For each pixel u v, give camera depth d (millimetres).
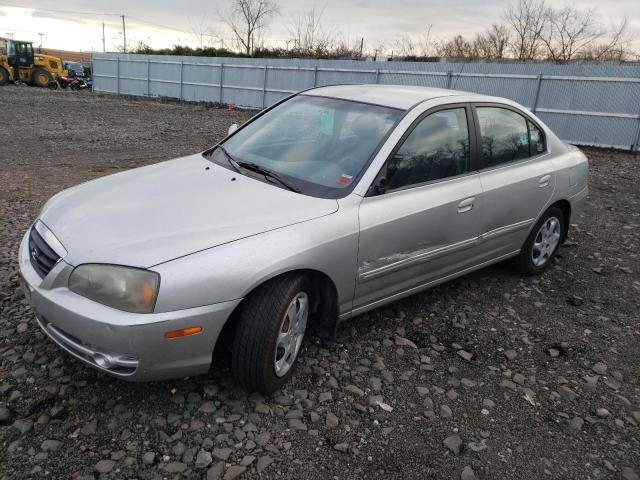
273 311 2779
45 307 2680
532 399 3201
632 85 13492
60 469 2400
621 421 3061
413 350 3609
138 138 13336
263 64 24203
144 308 2498
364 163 3383
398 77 18844
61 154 10453
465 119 4012
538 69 15125
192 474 2434
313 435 2740
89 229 2816
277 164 3602
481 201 3967
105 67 34719
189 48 36562
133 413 2773
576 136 14633
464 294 4543
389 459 2633
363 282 3314
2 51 42438
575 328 4109
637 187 9289
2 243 5047
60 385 2939
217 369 3176
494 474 2600
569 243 6020
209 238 2703
